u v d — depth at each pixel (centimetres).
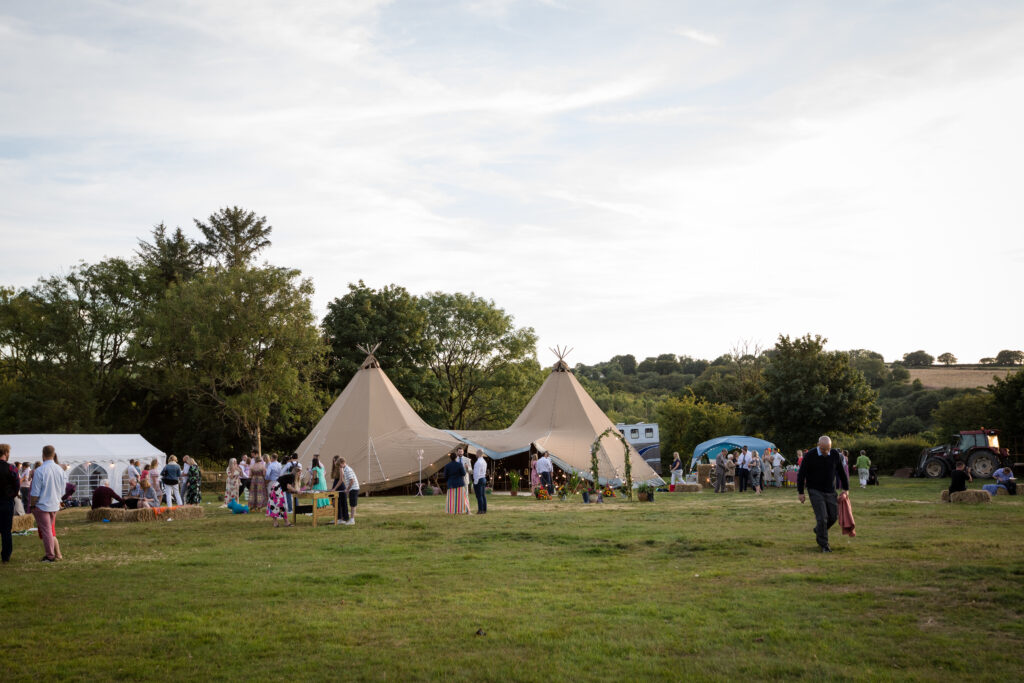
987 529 1351
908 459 4144
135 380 4428
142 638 705
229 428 4762
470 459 3197
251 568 1089
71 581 992
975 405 4256
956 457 3475
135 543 1414
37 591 922
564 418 3288
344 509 1762
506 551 1229
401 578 991
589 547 1253
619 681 570
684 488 3064
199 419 4712
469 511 1988
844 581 902
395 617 773
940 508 1798
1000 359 10938
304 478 2462
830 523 1149
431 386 5228
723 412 4881
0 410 4397
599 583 934
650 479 3106
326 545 1342
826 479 1152
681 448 4988
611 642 667
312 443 3105
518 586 928
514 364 5856
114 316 4597
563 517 1814
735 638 677
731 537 1324
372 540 1406
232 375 3950
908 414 7150
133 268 4862
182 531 1639
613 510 2031
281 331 4012
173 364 4216
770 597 830
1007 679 559
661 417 5284
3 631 733
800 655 625
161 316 4069
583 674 586
